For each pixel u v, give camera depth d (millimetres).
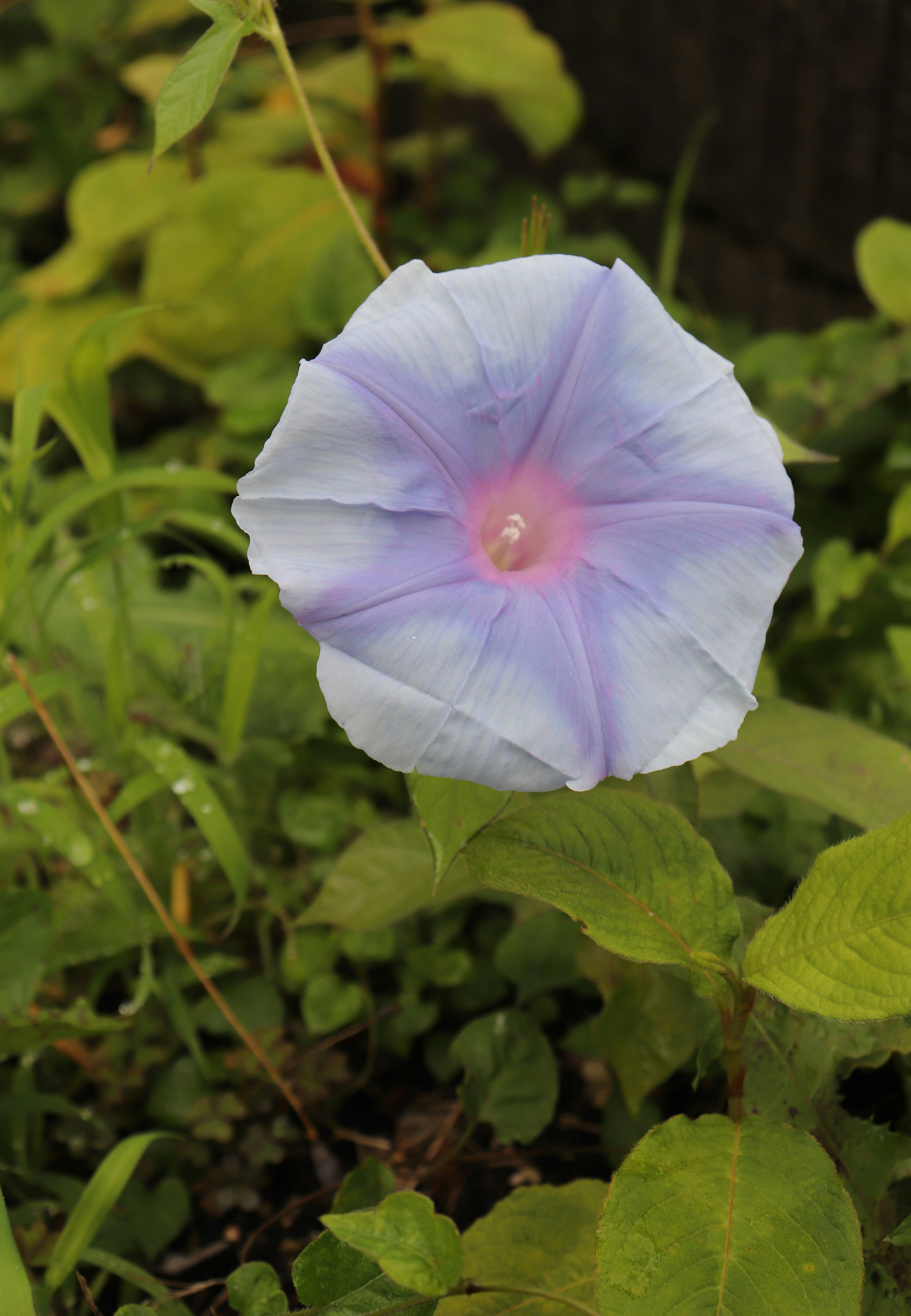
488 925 662
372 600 514
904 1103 614
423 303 532
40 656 637
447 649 515
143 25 1105
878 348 743
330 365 520
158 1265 609
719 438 536
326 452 518
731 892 529
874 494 759
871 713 684
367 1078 641
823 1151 523
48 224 1281
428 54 917
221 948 660
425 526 524
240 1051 633
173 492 839
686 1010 586
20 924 591
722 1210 517
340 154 1074
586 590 533
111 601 689
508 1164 625
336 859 667
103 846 650
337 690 512
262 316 927
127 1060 633
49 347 954
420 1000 650
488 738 513
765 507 531
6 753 717
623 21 1062
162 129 539
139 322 936
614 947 524
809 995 518
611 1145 621
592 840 531
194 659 662
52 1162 627
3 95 1222
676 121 1040
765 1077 557
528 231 571
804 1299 507
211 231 923
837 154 896
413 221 1034
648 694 523
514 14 942
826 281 952
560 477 546
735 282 1046
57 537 712
